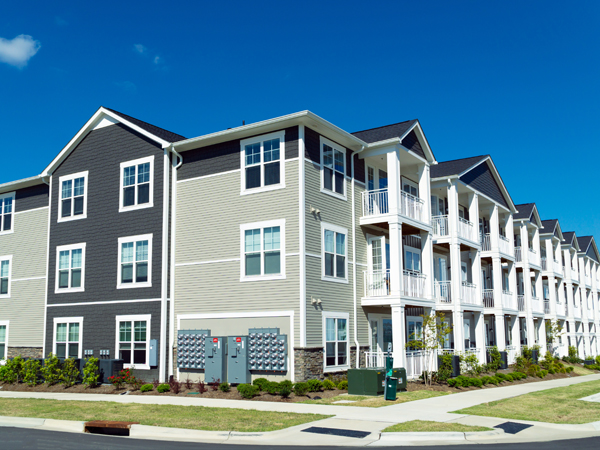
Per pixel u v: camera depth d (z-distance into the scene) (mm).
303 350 19844
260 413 15117
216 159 23062
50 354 23750
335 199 22641
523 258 39062
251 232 21734
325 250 21688
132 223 24297
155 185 23938
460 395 19688
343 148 23500
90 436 13258
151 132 24500
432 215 30516
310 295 20578
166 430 13305
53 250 26625
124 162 25062
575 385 24922
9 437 12953
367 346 23422
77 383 23500
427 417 14578
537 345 37656
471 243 30281
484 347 30094
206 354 21156
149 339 22906
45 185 29016
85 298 25141
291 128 21375
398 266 22797
